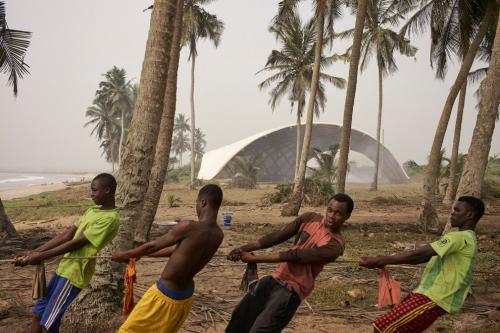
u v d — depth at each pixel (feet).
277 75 122.31
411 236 47.73
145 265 30.81
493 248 40.57
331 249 12.25
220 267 31.14
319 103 129.18
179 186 164.25
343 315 21.09
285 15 71.46
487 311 21.79
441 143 52.75
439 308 12.41
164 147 34.83
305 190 89.20
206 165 234.17
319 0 63.72
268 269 31.19
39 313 13.96
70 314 18.24
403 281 27.81
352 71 54.65
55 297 13.53
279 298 12.29
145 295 11.39
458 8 61.05
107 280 18.65
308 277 12.52
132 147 19.62
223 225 56.29
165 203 93.40
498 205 93.91
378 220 64.34
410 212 77.71
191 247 11.18
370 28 110.73
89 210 14.10
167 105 35.42
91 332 17.75
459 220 12.89
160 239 11.45
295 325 19.65
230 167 212.84
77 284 13.66
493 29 61.62
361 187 168.66
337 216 12.46
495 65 28.25
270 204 88.79
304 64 117.70
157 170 34.40
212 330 18.66
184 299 11.39
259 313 12.69
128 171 19.51
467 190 27.63
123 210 19.26
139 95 19.98
